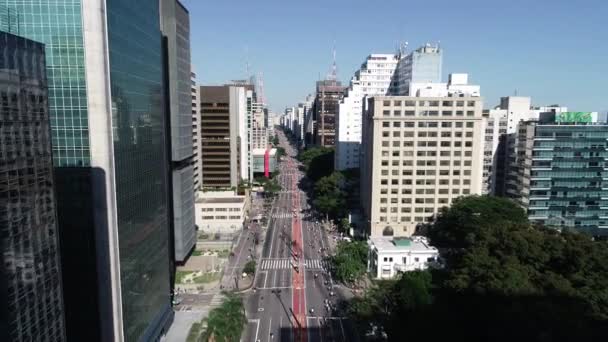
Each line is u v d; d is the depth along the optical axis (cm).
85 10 7256
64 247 7694
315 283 14375
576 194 17538
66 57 7369
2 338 4862
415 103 17138
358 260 14700
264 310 12388
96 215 7662
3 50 4897
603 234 17762
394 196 17675
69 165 7562
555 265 10706
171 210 14562
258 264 16125
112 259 7838
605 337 7562
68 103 7450
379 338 10412
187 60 15500
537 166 17388
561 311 8000
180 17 14650
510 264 10062
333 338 10819
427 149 17400
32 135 5462
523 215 15700
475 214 15238
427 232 17738
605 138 17175
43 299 5716
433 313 9006
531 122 18238
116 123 7919
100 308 7888
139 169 9106
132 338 8644
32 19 7281
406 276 10775
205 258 16312
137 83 9019
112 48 7738
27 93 5359
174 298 13050
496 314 8362
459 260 12331
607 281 9475
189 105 15925
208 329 10006
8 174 4944
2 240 4834
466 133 17325
